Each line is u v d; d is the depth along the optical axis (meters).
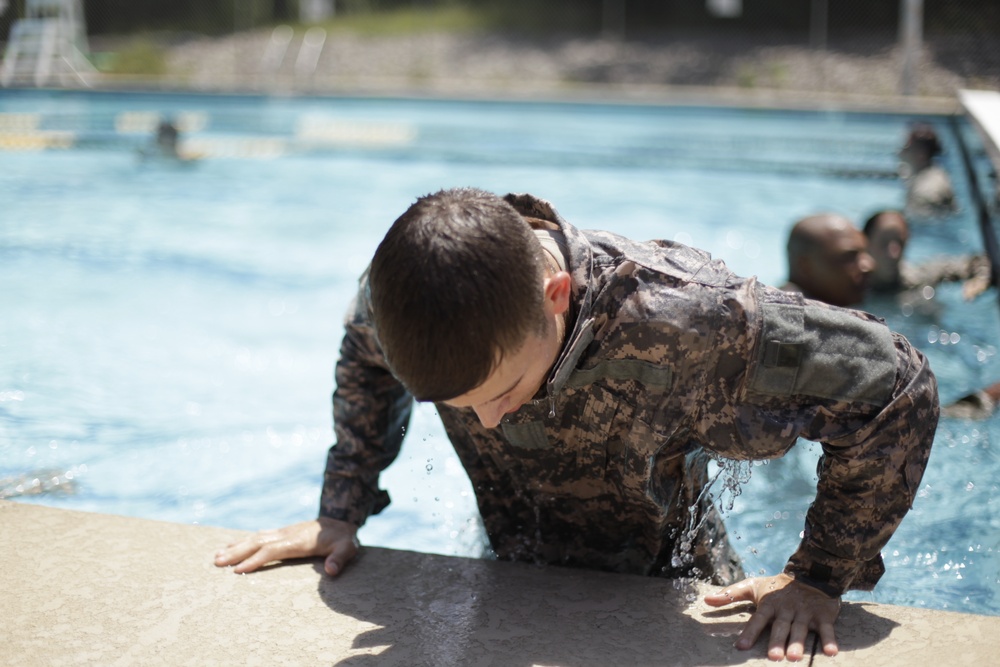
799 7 15.26
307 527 1.63
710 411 1.36
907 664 1.30
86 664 1.30
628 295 1.32
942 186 5.86
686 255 1.38
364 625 1.41
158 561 1.57
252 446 2.84
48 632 1.37
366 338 1.55
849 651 1.33
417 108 11.50
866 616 1.42
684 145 9.16
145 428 2.94
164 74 13.77
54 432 2.86
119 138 9.41
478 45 15.38
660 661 1.32
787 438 1.34
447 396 1.14
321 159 8.51
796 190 7.06
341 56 14.84
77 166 7.89
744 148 8.92
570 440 1.48
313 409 3.16
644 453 1.40
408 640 1.37
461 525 2.32
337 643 1.36
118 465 2.67
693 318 1.30
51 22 13.03
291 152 8.87
